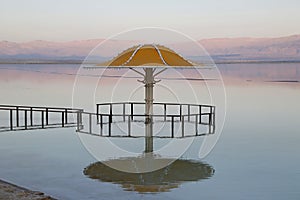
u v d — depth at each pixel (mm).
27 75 95938
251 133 20766
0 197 9586
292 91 48000
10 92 45781
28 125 21547
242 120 25734
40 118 24719
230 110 31109
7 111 28297
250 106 33688
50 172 12781
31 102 35344
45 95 42438
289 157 15328
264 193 10992
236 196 10727
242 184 11781
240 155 15523
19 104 33406
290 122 24891
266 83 64312
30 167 13289
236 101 38000
